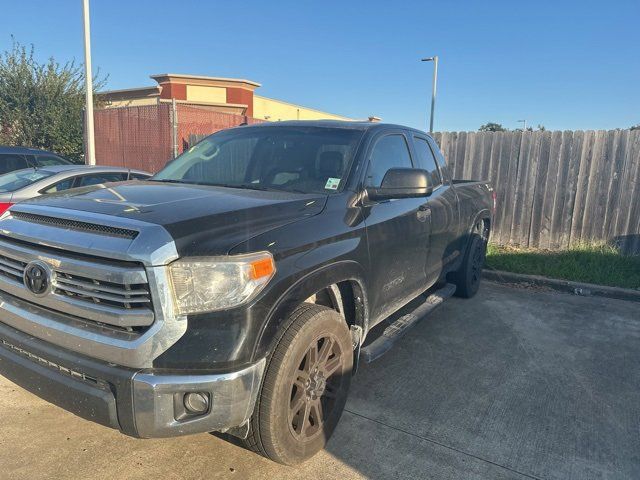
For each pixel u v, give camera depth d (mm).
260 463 2885
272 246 2457
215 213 2461
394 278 3754
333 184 3312
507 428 3334
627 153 7512
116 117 12383
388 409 3525
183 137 11523
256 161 3670
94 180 6879
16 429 3111
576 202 7922
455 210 5031
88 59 11023
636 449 3154
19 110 17328
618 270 7004
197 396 2260
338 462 2918
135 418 2188
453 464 2941
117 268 2193
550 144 8008
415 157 4469
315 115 32500
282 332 2537
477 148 8547
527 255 7801
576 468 2947
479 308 5832
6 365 2588
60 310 2396
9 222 2664
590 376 4141
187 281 2178
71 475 2713
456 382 3963
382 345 3604
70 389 2322
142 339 2166
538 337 4973
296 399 2689
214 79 22828
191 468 2814
